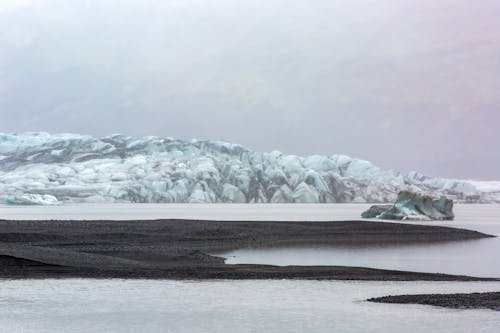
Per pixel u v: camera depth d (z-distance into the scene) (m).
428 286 42.31
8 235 77.25
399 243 90.38
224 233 96.75
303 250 77.56
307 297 36.84
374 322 29.62
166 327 29.00
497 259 67.38
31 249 56.34
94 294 37.47
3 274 45.56
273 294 38.00
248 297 36.81
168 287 40.53
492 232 121.81
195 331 28.23
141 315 31.56
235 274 47.34
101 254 62.94
